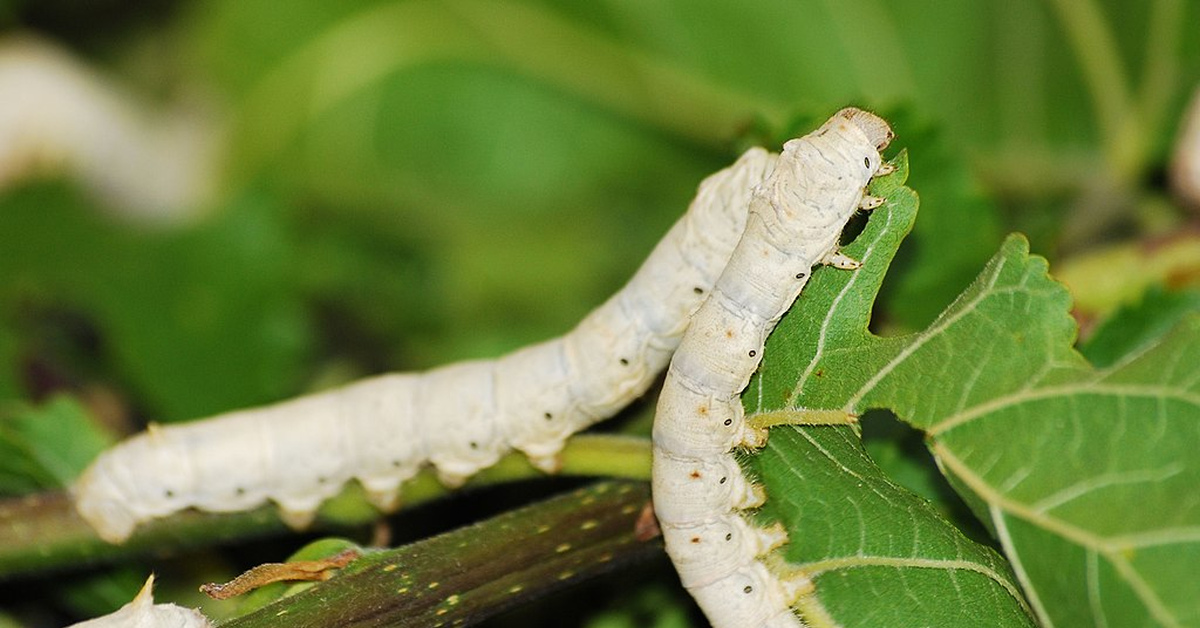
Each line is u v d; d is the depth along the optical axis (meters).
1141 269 0.38
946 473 0.33
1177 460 0.32
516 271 0.47
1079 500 0.32
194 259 0.43
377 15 0.47
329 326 0.46
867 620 0.33
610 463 0.35
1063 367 0.32
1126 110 0.42
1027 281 0.32
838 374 0.33
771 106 0.45
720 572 0.33
